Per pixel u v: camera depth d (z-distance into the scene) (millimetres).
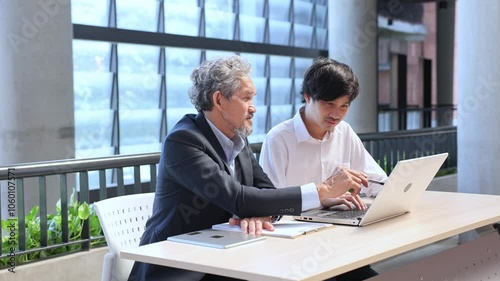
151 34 9328
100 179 3885
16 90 5500
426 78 15531
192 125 2449
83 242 3754
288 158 3049
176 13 10625
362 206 2650
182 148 2355
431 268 2672
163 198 2400
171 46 9656
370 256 1881
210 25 11297
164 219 2385
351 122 10305
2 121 5562
